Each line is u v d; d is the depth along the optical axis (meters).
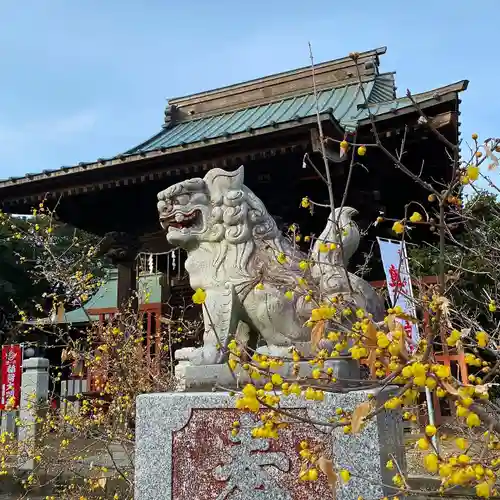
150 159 6.71
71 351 5.53
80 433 4.94
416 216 1.80
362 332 1.79
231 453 2.66
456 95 5.47
